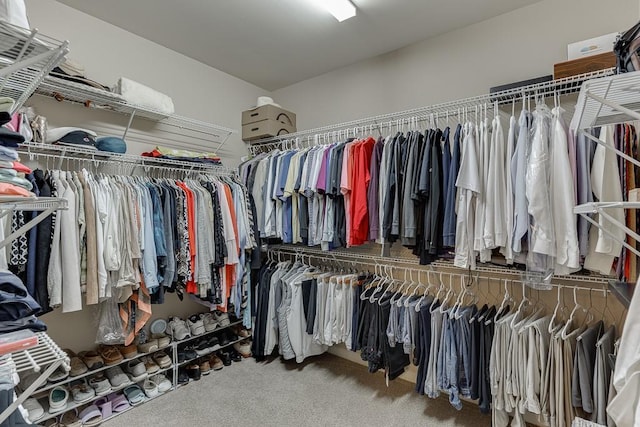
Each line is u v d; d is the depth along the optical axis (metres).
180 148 2.75
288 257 3.28
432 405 2.16
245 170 2.95
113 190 1.92
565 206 1.46
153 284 2.01
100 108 2.23
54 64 0.88
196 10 2.13
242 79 3.24
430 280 2.39
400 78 2.61
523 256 1.61
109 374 2.11
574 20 1.92
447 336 1.92
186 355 2.48
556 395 1.57
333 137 2.97
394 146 2.02
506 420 1.78
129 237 1.93
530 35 2.06
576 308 1.74
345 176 2.22
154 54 2.54
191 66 2.81
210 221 2.39
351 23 2.26
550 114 1.62
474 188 1.67
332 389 2.37
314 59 2.81
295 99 3.34
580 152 1.50
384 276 2.56
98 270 1.79
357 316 2.31
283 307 2.66
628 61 0.99
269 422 2.00
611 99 0.88
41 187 1.65
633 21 1.77
